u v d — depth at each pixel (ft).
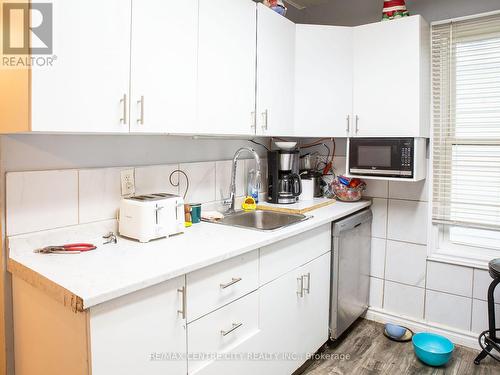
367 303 9.27
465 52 7.86
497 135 7.66
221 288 4.99
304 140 9.90
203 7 5.50
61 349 3.88
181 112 5.24
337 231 7.55
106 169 5.62
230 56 6.07
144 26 4.67
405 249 8.78
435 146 8.31
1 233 4.63
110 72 4.33
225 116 6.04
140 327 3.99
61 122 3.91
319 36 7.94
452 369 7.23
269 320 5.98
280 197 8.38
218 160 7.72
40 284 4.01
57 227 5.10
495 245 8.00
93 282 3.78
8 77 4.09
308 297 6.98
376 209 9.12
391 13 7.79
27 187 4.78
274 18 7.09
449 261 8.21
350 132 8.23
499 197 7.72
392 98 7.72
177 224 5.79
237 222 7.50
